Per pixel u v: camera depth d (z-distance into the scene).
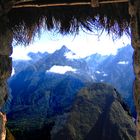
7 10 4.43
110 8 4.80
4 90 4.59
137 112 3.90
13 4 4.50
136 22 3.73
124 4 4.70
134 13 3.77
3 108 4.66
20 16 5.03
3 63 4.50
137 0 3.70
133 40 3.83
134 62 3.86
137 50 3.79
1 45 4.40
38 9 5.00
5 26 4.52
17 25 5.06
